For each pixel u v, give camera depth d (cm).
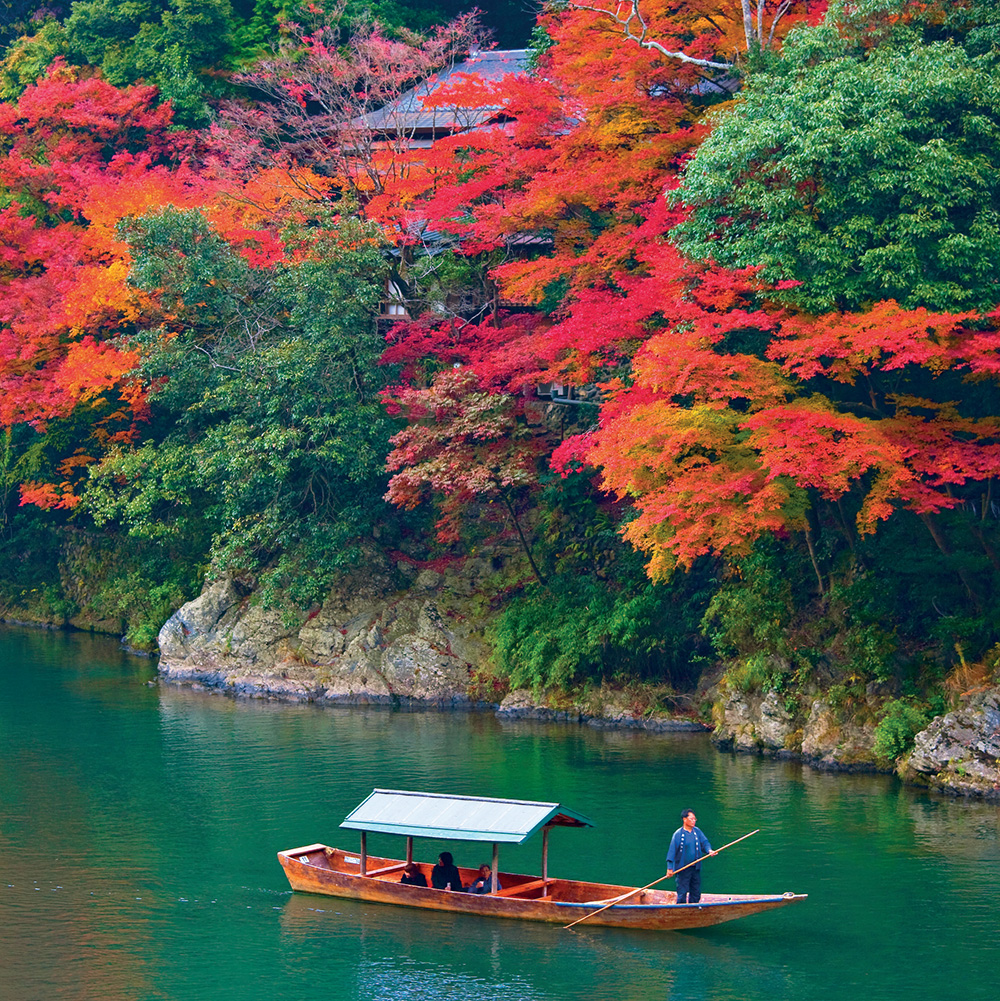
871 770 3127
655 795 2914
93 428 5566
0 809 2794
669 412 3053
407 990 1827
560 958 1952
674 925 2061
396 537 4681
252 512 4606
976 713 2942
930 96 2844
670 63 4019
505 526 4531
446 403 4044
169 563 5459
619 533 4112
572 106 4184
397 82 5050
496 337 4288
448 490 4053
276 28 6219
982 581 3316
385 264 4509
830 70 2991
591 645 3891
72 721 3766
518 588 4353
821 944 2006
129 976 1877
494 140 4341
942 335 2759
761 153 3003
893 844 2514
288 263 4528
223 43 6109
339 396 4338
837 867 2375
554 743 3522
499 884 2266
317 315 4375
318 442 4412
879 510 2797
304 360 4284
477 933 2067
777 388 2978
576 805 2828
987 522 3262
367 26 5753
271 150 5534
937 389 3372
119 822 2697
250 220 4991
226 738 3562
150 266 4519
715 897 2067
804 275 2980
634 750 3422
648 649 3831
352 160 4991
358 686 4238
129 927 2088
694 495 3023
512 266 3994
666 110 3919
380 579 4544
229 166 5431
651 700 3809
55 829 2644
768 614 3462
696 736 3622
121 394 5275
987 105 2897
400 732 3681
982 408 3331
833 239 2930
